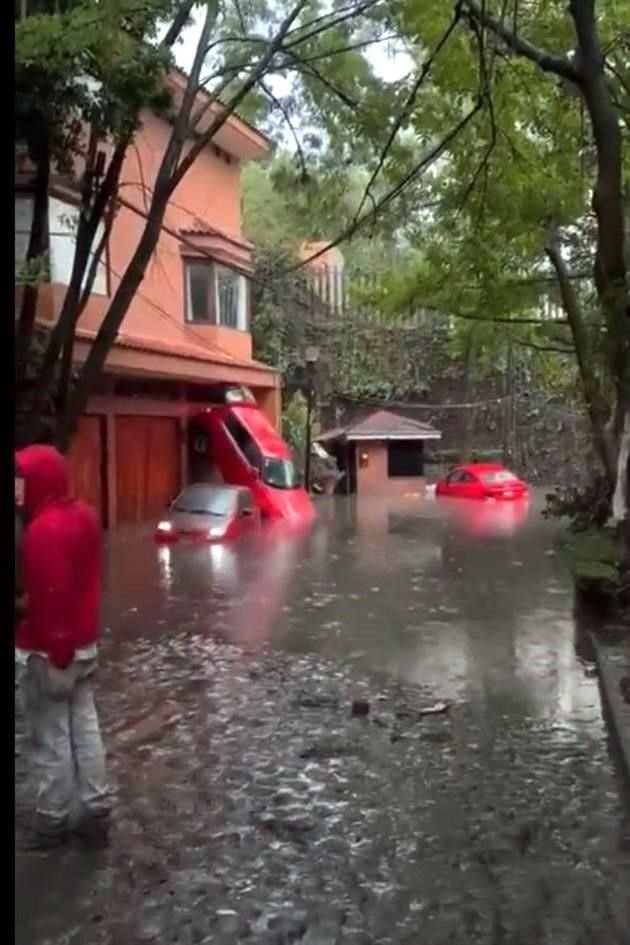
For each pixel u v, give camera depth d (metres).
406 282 22.05
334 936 5.41
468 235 19.41
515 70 15.27
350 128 17.55
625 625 14.08
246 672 11.80
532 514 34.44
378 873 6.22
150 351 25.31
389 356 45.84
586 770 8.21
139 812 7.20
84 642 6.50
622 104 14.49
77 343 21.97
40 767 6.50
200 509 26.08
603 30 15.62
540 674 11.66
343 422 45.66
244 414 31.52
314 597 17.47
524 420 46.44
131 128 15.95
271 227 42.56
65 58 14.29
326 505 38.06
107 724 9.54
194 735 9.20
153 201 16.31
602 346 13.14
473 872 6.23
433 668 12.01
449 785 7.84
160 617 15.46
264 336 42.28
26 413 18.16
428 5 14.59
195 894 5.89
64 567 6.31
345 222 19.66
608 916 5.63
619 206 12.25
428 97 16.78
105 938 5.34
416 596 17.62
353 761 8.45
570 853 6.52
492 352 28.14
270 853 6.50
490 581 19.44
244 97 16.88
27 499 6.40
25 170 20.03
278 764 8.35
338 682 11.29
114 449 26.69
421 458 44.19
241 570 20.69
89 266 20.95
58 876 6.10
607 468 16.09
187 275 30.06
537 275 21.11
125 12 14.46
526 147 16.91
